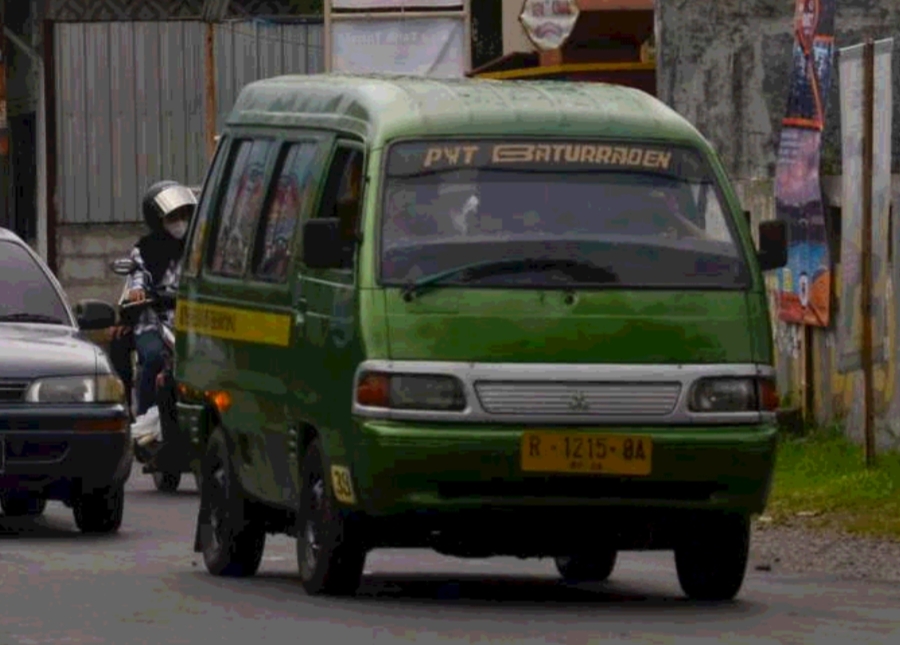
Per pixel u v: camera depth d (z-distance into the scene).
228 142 19.27
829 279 28.11
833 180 28.16
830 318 28.17
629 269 15.95
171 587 16.86
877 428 26.73
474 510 15.52
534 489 15.55
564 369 15.55
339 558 16.06
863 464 25.98
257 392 17.50
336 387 15.88
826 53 28.20
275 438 17.11
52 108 50.53
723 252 16.19
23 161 53.88
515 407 15.49
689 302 15.91
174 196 26.50
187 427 19.30
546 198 16.23
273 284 17.38
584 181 16.33
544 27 36.34
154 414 26.09
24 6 52.47
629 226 16.16
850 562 20.33
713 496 15.78
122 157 50.62
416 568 19.34
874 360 25.92
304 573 16.50
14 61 53.97
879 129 25.33
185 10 50.44
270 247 17.62
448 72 42.47
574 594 17.09
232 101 50.47
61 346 21.38
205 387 18.75
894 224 26.16
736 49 33.06
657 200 16.34
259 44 50.41
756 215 31.05
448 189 16.19
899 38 31.44
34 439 20.70
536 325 15.63
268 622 14.70
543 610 15.67
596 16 35.72
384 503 15.45
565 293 15.77
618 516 15.77
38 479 20.81
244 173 18.66
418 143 16.30
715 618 15.38
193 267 19.41
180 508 24.73
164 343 26.11
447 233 15.98
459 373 15.48
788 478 26.02
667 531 16.14
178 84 50.53
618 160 16.45
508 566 19.73
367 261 15.82
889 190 25.31
